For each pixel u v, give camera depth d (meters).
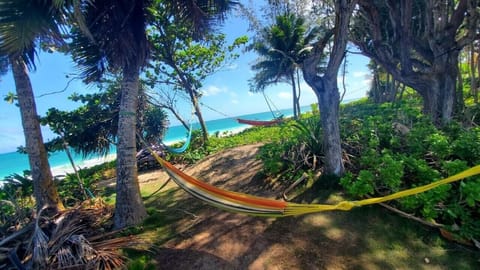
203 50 13.39
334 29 4.81
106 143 10.28
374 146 5.32
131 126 4.81
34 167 4.86
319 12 9.07
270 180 5.82
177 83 14.00
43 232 3.74
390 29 10.20
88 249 3.46
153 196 6.59
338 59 4.83
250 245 3.66
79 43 4.85
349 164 5.27
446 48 7.68
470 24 7.25
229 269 3.27
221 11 5.92
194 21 5.71
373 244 3.37
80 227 4.09
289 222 4.05
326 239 3.56
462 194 3.46
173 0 5.64
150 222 4.71
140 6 4.66
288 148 6.27
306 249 3.43
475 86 11.46
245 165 7.57
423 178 4.01
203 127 14.51
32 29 3.60
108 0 4.32
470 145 4.27
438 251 3.16
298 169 5.66
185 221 4.65
